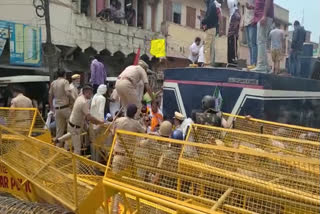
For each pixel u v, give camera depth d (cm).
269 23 970
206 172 364
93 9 2158
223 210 329
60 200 428
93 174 539
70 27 1967
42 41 1834
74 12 1989
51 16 1873
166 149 382
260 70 948
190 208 309
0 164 559
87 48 2094
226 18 2169
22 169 516
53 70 1711
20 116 705
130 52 2317
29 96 1539
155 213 433
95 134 795
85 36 2053
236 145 542
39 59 1780
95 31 2105
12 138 552
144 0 2502
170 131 581
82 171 532
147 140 390
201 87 867
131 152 394
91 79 1233
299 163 322
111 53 2200
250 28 1032
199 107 868
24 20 1797
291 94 873
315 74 1127
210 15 1137
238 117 721
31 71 1784
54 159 457
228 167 365
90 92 745
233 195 340
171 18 2705
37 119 709
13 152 545
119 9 2314
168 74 927
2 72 1691
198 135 546
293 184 323
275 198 321
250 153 324
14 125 702
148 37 2439
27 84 1540
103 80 1256
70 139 754
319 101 1028
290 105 870
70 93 823
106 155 760
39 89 1565
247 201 333
